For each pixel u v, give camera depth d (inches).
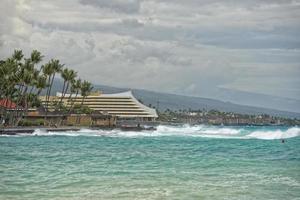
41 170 1289.4
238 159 1696.6
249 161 1606.8
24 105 4975.4
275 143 2849.4
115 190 927.7
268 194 885.2
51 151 2050.9
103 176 1159.6
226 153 2025.1
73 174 1197.7
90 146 2474.2
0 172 1234.6
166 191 918.4
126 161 1603.1
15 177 1128.8
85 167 1381.6
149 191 916.6
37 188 949.2
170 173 1234.0
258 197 851.4
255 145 2642.7
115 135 4028.1
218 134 4443.9
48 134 3843.5
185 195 871.7
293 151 2134.6
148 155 1883.6
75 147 2367.1
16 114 4771.2
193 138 3567.9
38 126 4680.1
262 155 1899.6
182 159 1696.6
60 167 1375.5
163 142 2974.9
